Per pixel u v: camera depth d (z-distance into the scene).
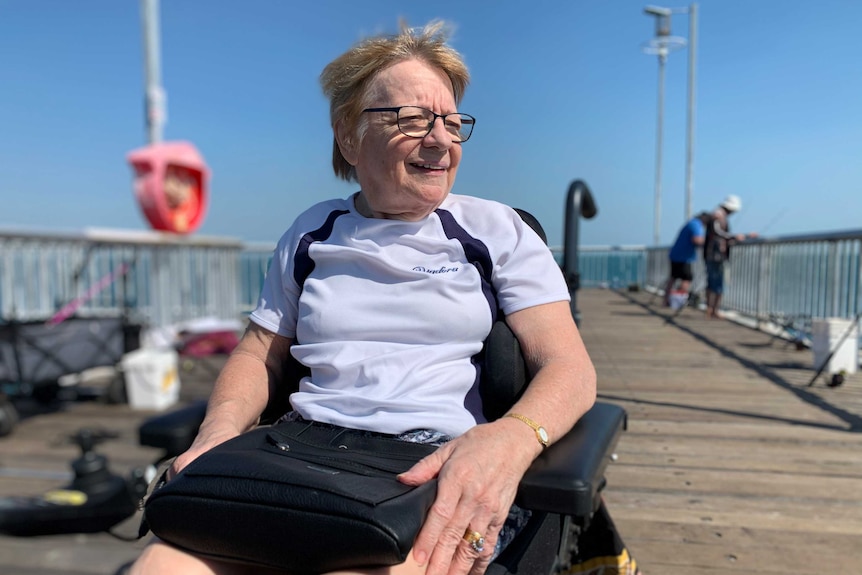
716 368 5.01
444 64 1.41
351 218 1.51
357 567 0.98
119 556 2.90
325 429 1.32
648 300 10.86
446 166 1.40
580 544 1.69
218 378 1.52
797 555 2.11
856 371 4.84
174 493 1.01
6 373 4.43
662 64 15.54
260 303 1.57
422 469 1.09
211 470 1.03
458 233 1.43
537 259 1.41
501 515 1.08
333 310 1.41
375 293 1.40
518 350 1.37
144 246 7.41
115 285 7.05
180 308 7.89
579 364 1.32
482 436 1.14
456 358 1.37
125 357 5.31
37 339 4.54
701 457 3.01
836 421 3.56
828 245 5.89
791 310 6.74
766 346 6.09
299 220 1.58
